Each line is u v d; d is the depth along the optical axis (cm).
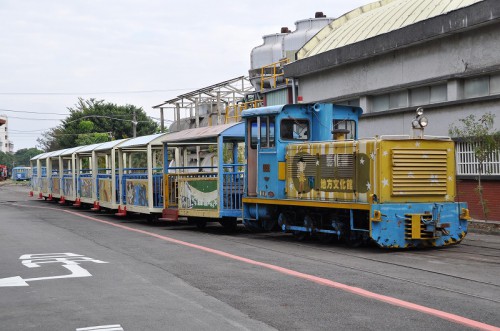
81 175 3269
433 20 1986
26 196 4712
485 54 1859
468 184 1928
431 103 2111
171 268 1141
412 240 1352
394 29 2248
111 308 805
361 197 1373
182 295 888
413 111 2159
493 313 754
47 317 762
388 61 2273
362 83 2417
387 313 761
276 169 1625
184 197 2008
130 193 2408
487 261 1187
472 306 792
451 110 1995
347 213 1426
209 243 1571
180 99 3916
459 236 1398
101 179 2812
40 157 4206
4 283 995
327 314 760
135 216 2644
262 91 3125
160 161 2723
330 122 1622
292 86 2850
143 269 1130
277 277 1030
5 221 2344
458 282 961
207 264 1188
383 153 1328
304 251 1379
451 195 1403
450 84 1992
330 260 1223
